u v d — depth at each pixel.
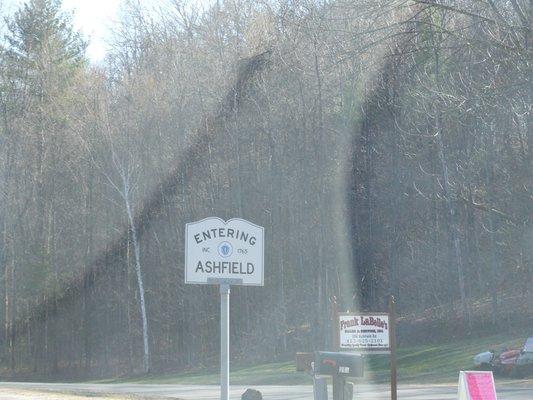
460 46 33.16
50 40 74.00
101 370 71.12
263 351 63.00
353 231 58.25
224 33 62.22
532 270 52.47
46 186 70.62
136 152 62.97
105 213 68.94
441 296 58.53
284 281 63.09
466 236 57.91
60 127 68.88
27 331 75.25
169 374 61.34
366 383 39.38
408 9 34.50
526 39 31.25
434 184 54.47
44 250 71.50
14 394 26.25
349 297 58.50
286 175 60.38
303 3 57.31
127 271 69.75
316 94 55.44
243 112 60.12
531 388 32.47
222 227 13.47
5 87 71.88
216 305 67.31
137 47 69.75
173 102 62.78
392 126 53.19
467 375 12.84
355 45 34.41
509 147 49.19
